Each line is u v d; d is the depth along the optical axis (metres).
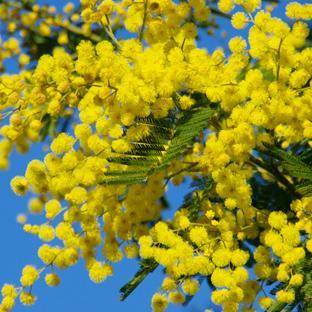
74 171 4.36
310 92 4.35
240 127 4.30
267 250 4.48
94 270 4.68
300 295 4.29
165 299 4.59
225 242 4.43
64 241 4.66
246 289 4.44
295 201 4.52
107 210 4.72
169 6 4.79
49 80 4.67
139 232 4.82
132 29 4.86
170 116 4.38
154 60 4.38
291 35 4.32
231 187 4.41
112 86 4.43
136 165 4.10
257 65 4.82
